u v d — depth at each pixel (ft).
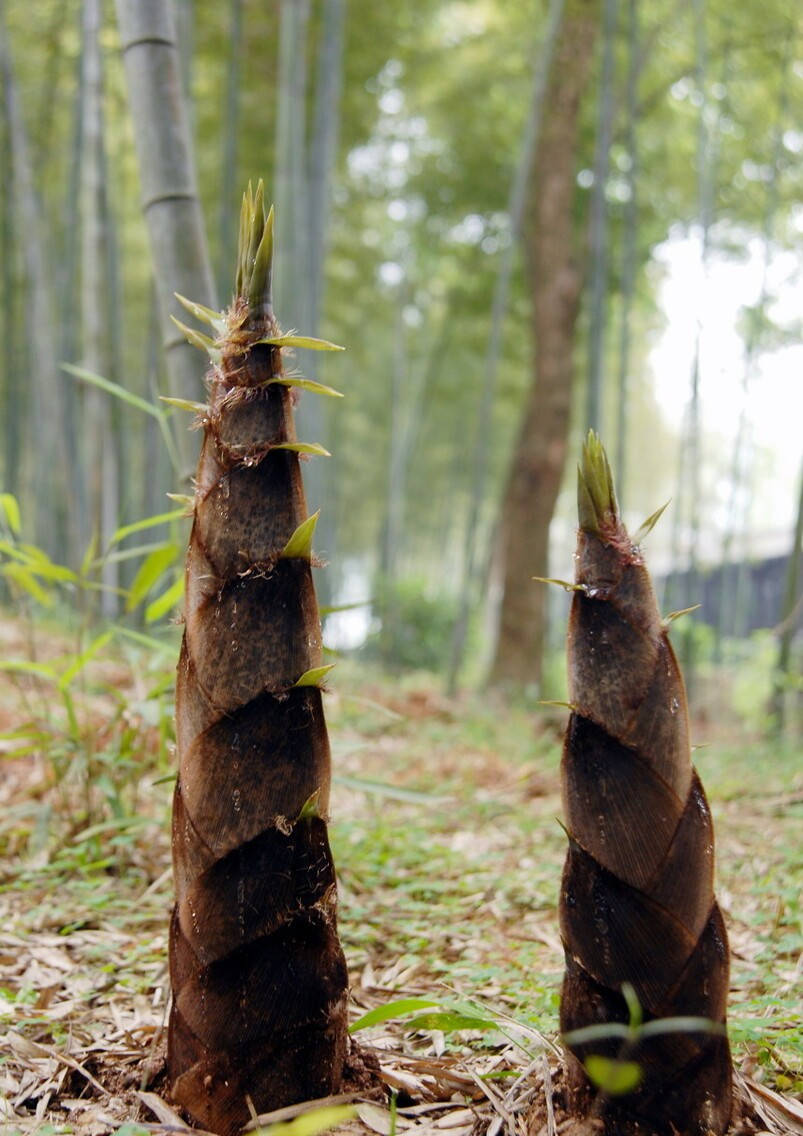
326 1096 5.67
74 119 33.53
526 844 14.89
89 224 25.82
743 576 47.50
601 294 32.07
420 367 65.00
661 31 36.73
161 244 10.65
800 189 39.42
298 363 29.53
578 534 5.45
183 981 5.60
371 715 24.73
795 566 28.71
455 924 10.87
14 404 36.55
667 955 5.21
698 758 22.65
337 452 64.64
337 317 54.60
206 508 5.47
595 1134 5.36
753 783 19.61
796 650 38.88
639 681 5.22
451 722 28.22
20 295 45.70
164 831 13.38
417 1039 7.35
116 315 32.48
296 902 5.46
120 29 10.76
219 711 5.37
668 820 5.19
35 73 38.58
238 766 5.35
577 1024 5.43
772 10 34.12
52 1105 6.32
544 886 12.30
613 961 5.26
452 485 70.59
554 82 38.78
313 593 5.57
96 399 26.37
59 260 45.32
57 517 38.99
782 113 34.45
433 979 9.02
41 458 38.86
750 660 39.58
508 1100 5.98
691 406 33.76
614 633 5.25
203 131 39.96
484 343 51.93
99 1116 6.02
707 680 43.42
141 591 11.94
